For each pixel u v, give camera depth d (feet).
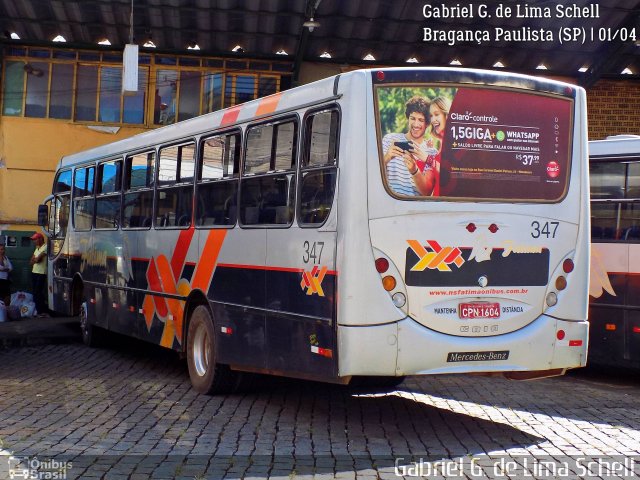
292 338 26.32
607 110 63.98
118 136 64.13
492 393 33.37
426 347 24.17
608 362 36.19
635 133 63.93
